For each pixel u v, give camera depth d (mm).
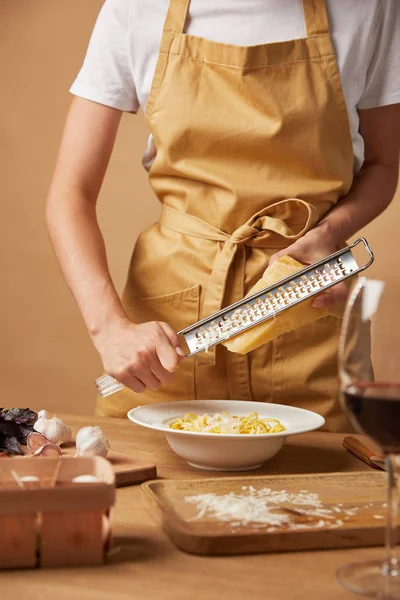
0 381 3703
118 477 1131
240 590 791
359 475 1120
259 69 1615
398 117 1734
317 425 1266
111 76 1715
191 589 792
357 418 813
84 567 840
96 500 832
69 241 1595
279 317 1290
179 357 1319
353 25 1638
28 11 3592
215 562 862
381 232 3305
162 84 1659
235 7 1629
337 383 1653
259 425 1261
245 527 922
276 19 1628
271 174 1628
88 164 1710
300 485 1087
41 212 3637
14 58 3611
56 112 3600
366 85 1713
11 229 3662
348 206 1659
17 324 3684
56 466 923
